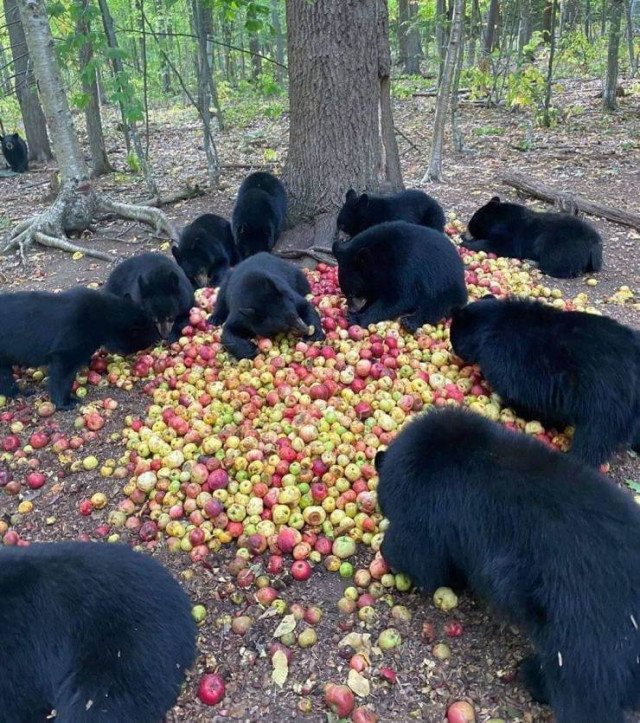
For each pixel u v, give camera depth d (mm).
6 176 7680
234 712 1468
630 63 11312
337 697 1436
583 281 3453
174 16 10336
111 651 1312
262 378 2439
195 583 1774
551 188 4707
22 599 1347
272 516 1892
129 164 6816
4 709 1301
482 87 9219
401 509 1604
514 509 1432
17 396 2629
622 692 1274
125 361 2764
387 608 1686
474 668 1531
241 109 10547
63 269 3941
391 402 2270
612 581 1305
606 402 2000
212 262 3771
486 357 2287
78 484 2139
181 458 2082
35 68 4102
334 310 2994
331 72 3719
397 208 3717
